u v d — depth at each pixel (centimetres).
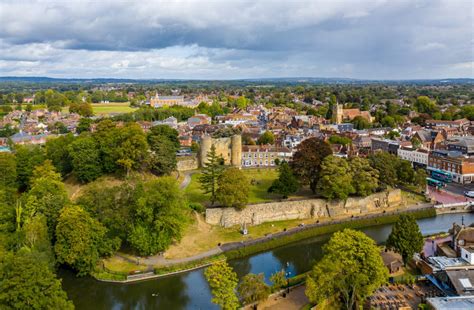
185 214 12750
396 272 10731
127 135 15812
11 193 13125
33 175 14525
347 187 15100
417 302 9031
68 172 16588
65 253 10306
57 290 7788
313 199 15388
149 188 11744
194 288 10362
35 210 11038
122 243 12119
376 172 16088
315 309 8688
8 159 14738
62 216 10531
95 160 15500
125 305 9788
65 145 16875
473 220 15675
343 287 8731
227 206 14138
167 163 16800
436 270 10088
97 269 10762
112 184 15225
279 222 14675
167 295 10094
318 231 14062
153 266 11125
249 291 8981
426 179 18950
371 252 8900
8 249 9681
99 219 11375
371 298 9175
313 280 8706
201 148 19775
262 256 12456
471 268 9988
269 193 16312
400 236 10975
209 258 11700
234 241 12950
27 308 7294
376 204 16350
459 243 11419
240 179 13962
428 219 15850
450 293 9338
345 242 8981
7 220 10950
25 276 7344
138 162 16038
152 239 11325
